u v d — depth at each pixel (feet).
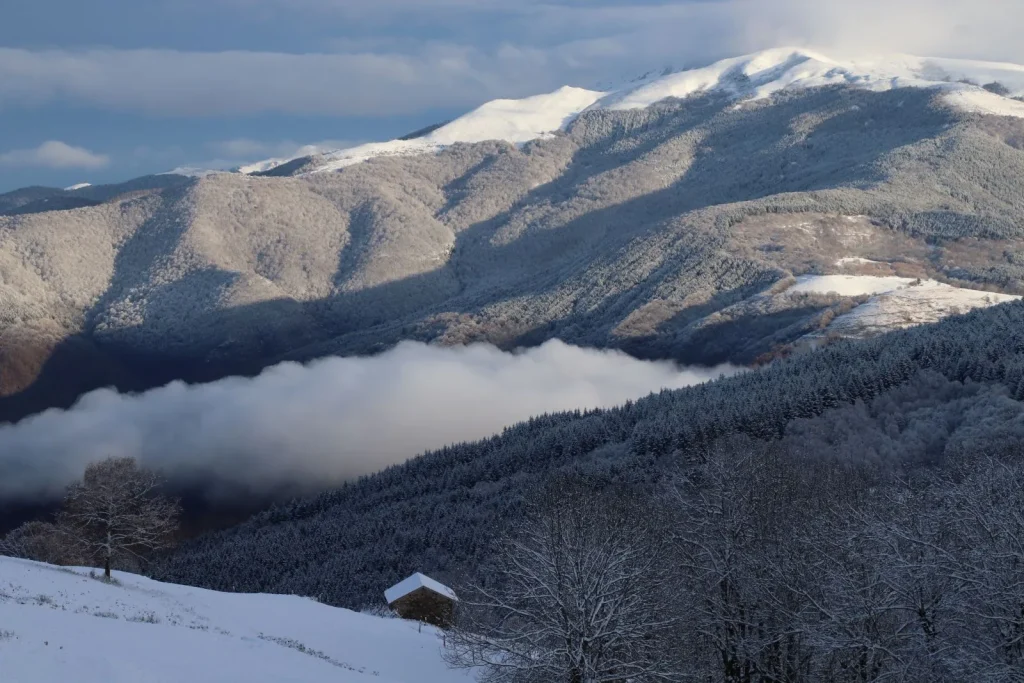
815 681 137.69
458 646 170.19
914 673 130.31
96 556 295.07
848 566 138.41
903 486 187.83
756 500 145.28
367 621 208.54
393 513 493.36
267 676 115.85
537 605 136.46
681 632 138.82
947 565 131.75
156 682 98.99
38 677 89.71
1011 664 120.06
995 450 290.76
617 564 131.13
